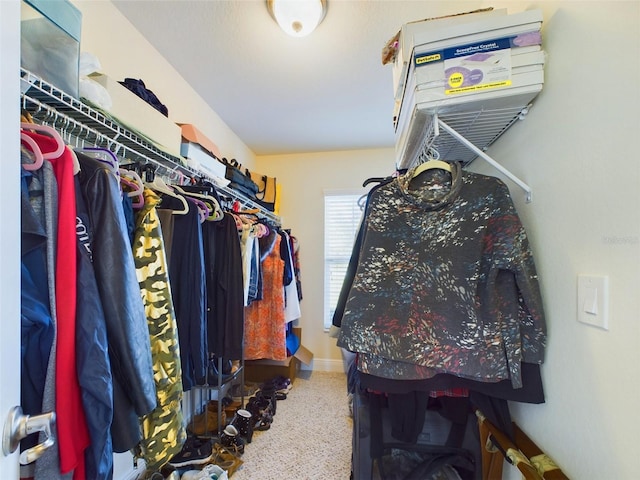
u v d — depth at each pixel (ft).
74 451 1.95
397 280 2.92
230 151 9.32
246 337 8.11
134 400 2.39
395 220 3.05
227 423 6.59
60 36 2.81
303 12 4.63
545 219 2.69
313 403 8.02
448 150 4.03
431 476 3.54
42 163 2.05
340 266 11.15
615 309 1.95
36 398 1.88
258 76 6.68
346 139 10.19
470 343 2.70
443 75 2.81
